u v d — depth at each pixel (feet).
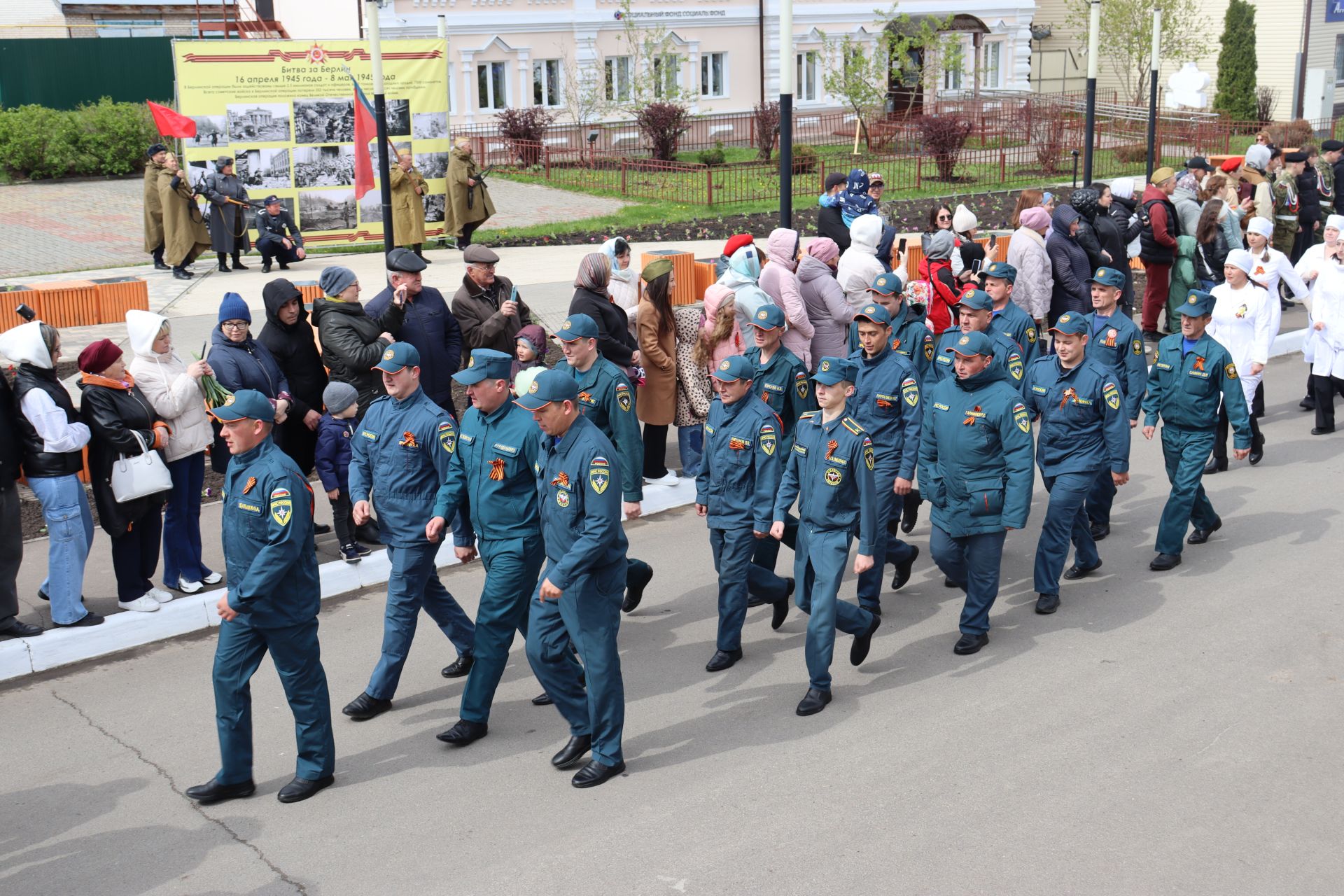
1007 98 119.34
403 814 18.81
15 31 103.45
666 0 106.22
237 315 26.94
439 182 65.82
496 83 100.12
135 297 45.57
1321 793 18.51
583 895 16.49
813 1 113.60
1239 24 125.90
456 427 22.47
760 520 22.77
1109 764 19.52
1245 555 28.76
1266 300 34.58
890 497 26.02
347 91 63.26
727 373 22.71
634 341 32.96
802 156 89.45
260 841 18.16
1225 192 49.34
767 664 24.06
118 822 18.78
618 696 19.60
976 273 37.58
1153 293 48.29
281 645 18.95
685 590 28.02
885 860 17.03
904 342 29.53
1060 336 25.26
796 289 33.09
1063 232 39.27
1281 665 22.93
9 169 83.05
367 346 28.96
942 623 25.84
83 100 97.25
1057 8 138.92
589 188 84.58
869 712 21.71
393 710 22.49
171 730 21.80
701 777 19.60
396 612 22.17
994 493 23.31
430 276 55.88
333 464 27.76
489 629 20.74
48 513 24.34
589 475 19.11
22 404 23.73
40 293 43.47
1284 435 38.91
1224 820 17.83
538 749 20.92
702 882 16.65
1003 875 16.60
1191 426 27.66
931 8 120.26
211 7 108.88
